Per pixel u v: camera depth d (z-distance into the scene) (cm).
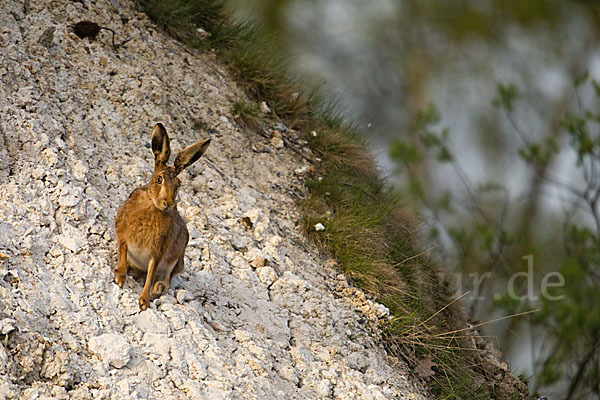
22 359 829
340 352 1159
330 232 1377
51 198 1039
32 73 1226
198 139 1424
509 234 2197
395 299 1337
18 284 905
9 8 1302
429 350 1288
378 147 1764
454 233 2067
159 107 1391
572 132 2166
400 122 3847
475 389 1341
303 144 1595
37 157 1088
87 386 852
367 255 1370
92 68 1343
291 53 1880
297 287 1207
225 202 1325
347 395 1076
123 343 908
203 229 1229
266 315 1131
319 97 1731
